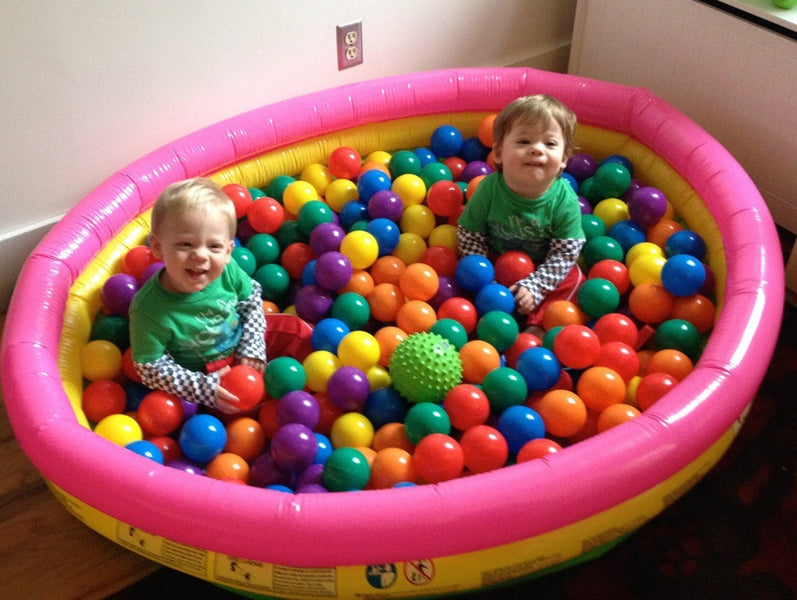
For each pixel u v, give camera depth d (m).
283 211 2.17
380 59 2.52
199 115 2.29
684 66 2.38
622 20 2.52
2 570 1.64
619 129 2.37
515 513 1.35
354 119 2.36
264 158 2.31
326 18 2.33
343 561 1.35
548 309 1.92
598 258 2.03
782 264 1.81
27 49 1.91
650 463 1.42
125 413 1.77
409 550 1.34
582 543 1.44
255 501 1.36
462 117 2.47
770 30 2.08
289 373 1.71
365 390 1.69
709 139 2.13
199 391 1.69
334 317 1.89
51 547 1.68
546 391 1.75
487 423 1.70
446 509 1.33
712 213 2.02
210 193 1.61
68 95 2.03
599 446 1.42
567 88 2.37
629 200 2.16
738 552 1.63
